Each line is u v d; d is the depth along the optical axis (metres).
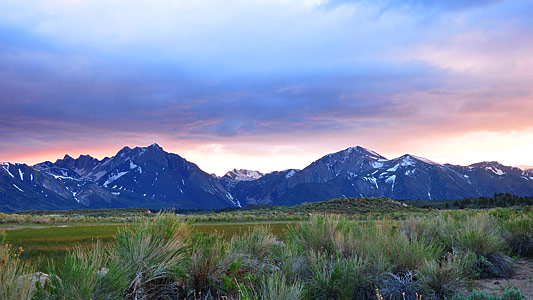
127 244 8.09
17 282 6.05
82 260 6.44
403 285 8.73
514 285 10.12
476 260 11.59
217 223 39.62
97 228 30.53
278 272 8.88
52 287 6.18
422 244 10.34
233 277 8.48
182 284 8.12
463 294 8.38
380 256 9.47
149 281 7.77
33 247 16.23
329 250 10.78
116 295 6.67
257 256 10.05
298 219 47.62
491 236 12.76
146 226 8.95
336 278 8.49
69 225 37.91
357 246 10.48
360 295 8.61
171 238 8.69
